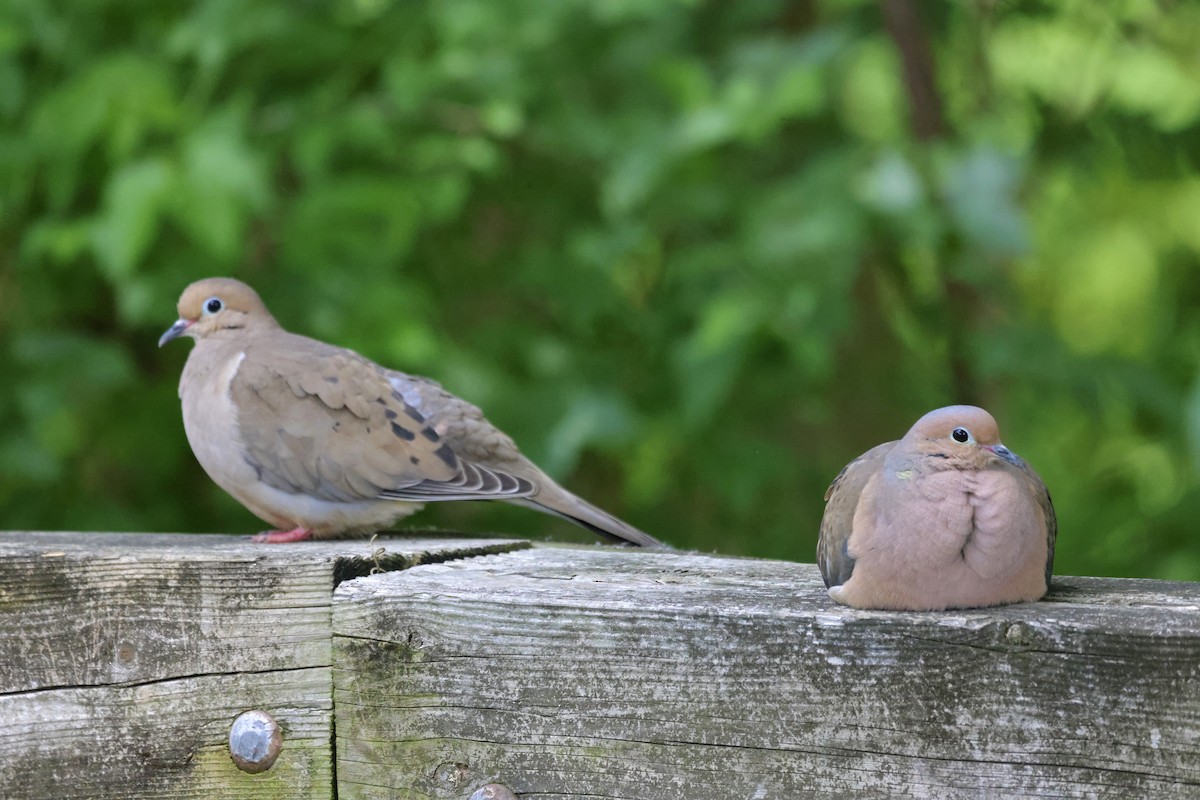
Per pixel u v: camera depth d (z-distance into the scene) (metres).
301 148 10.70
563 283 11.71
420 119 11.38
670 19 12.17
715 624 4.84
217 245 9.85
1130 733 4.43
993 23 12.67
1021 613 4.68
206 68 10.41
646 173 10.44
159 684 5.50
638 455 12.79
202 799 5.46
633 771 4.93
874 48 13.54
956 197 9.80
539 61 11.59
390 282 10.91
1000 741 4.55
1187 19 12.45
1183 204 13.98
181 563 5.46
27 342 10.77
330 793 5.35
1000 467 4.83
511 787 5.07
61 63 11.20
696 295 11.17
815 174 10.38
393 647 5.23
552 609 5.02
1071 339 14.27
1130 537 12.41
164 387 11.95
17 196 10.88
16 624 5.58
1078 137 12.83
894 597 4.75
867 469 5.16
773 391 11.85
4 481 11.48
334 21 11.39
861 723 4.68
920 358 13.18
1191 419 8.71
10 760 5.57
